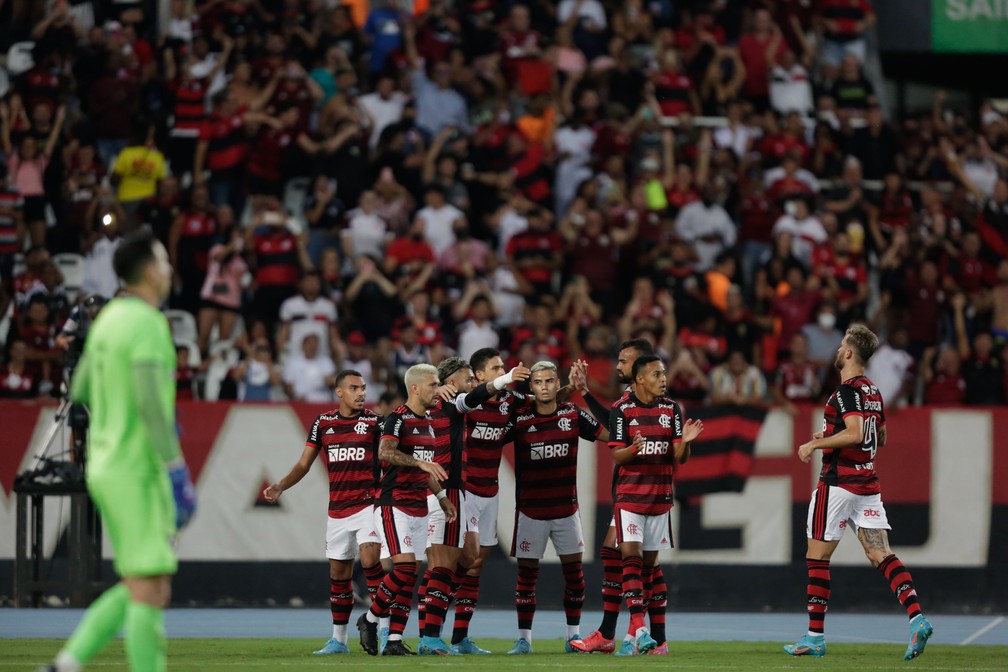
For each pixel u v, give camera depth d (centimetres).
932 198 7450
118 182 6894
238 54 7531
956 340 6912
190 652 3547
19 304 6112
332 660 3266
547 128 7394
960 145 8075
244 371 5916
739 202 7331
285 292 6350
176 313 6469
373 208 6712
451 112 7488
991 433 5703
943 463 5675
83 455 5119
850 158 7731
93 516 5278
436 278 6575
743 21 8500
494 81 7712
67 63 7194
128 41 7338
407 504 3450
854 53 8562
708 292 6656
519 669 2995
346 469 3659
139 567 1942
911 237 7162
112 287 6400
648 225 6819
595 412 3862
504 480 5584
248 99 7175
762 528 5616
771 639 4397
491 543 3688
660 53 7925
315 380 5928
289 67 7194
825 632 4688
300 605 5441
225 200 6981
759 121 7725
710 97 7981
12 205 6538
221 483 5434
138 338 1958
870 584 5656
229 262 6406
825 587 3559
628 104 7750
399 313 6369
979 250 7431
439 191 6806
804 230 7088
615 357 6256
